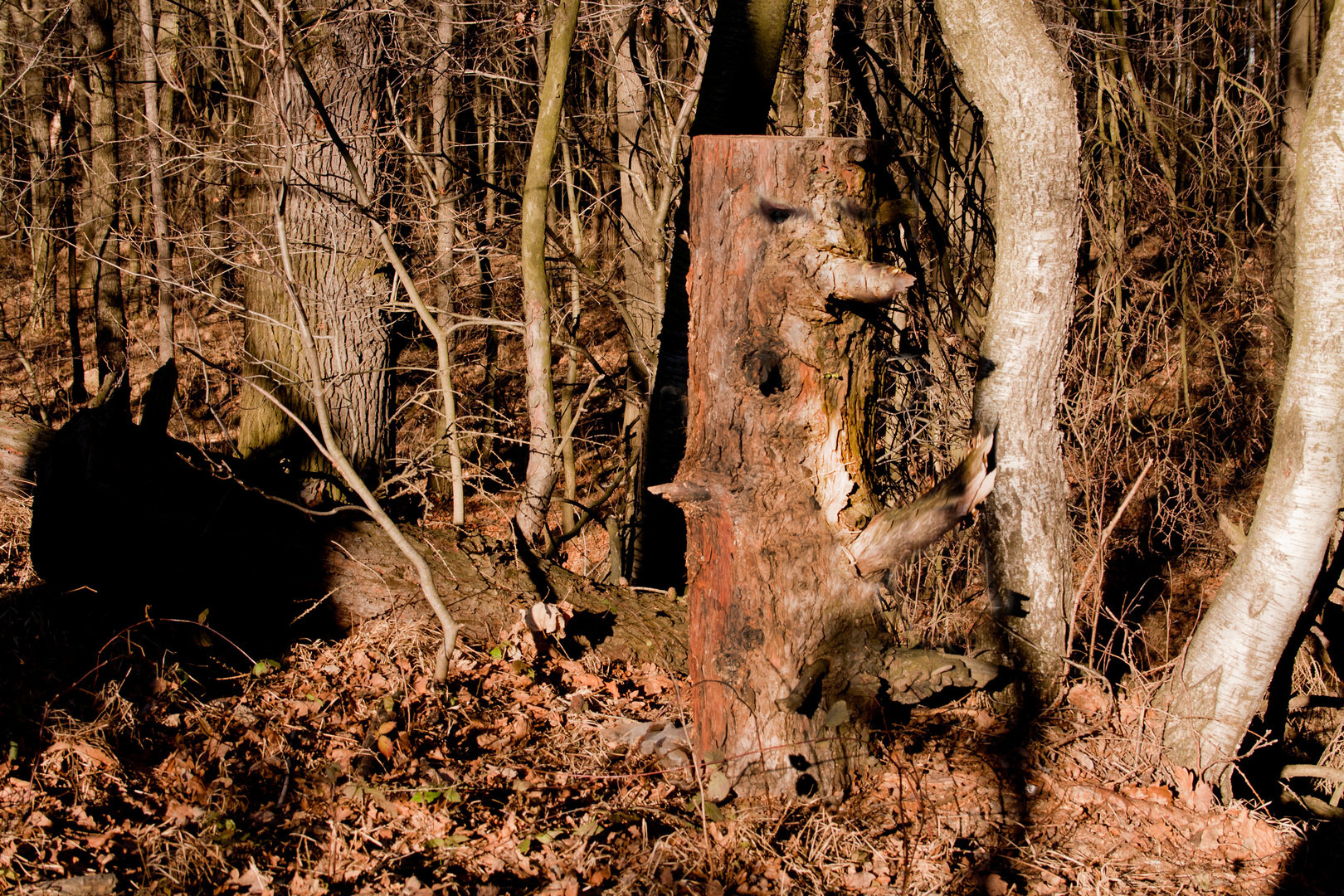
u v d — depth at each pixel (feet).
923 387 21.17
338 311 19.25
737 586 11.19
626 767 12.34
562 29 15.80
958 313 19.08
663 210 25.76
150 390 15.34
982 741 13.41
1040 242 13.38
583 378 32.24
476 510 31.60
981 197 23.61
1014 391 13.79
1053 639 14.02
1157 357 31.14
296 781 11.44
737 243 10.53
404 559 15.47
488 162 31.94
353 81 19.20
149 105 26.45
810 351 10.63
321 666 13.96
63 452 13.93
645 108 27.55
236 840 10.19
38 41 29.71
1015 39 12.86
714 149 10.56
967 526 20.84
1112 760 13.21
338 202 18.57
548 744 12.93
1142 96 30.04
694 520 11.46
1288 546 13.16
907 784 12.10
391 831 10.74
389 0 19.29
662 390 19.11
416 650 14.46
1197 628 14.15
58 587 14.34
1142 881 10.98
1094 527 23.63
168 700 12.51
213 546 14.11
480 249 23.94
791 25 23.65
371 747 12.21
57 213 36.06
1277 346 30.96
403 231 22.77
